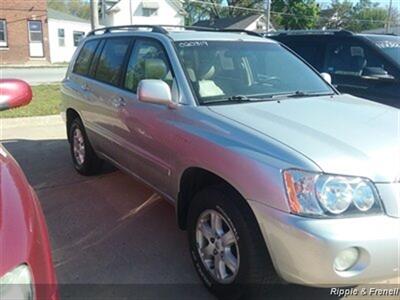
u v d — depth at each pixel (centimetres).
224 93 337
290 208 230
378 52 580
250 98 336
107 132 447
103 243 371
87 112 493
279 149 245
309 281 230
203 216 297
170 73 347
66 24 3788
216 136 279
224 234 281
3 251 152
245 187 250
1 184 186
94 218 421
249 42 404
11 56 3103
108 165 569
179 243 371
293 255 230
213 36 395
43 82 1894
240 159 255
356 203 227
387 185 234
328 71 633
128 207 447
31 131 800
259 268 256
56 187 504
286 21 5134
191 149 296
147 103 340
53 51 3694
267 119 286
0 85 252
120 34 454
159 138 339
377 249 225
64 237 382
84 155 530
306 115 298
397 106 531
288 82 380
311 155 237
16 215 169
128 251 357
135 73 399
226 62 366
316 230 221
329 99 355
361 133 266
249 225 255
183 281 315
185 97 325
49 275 173
